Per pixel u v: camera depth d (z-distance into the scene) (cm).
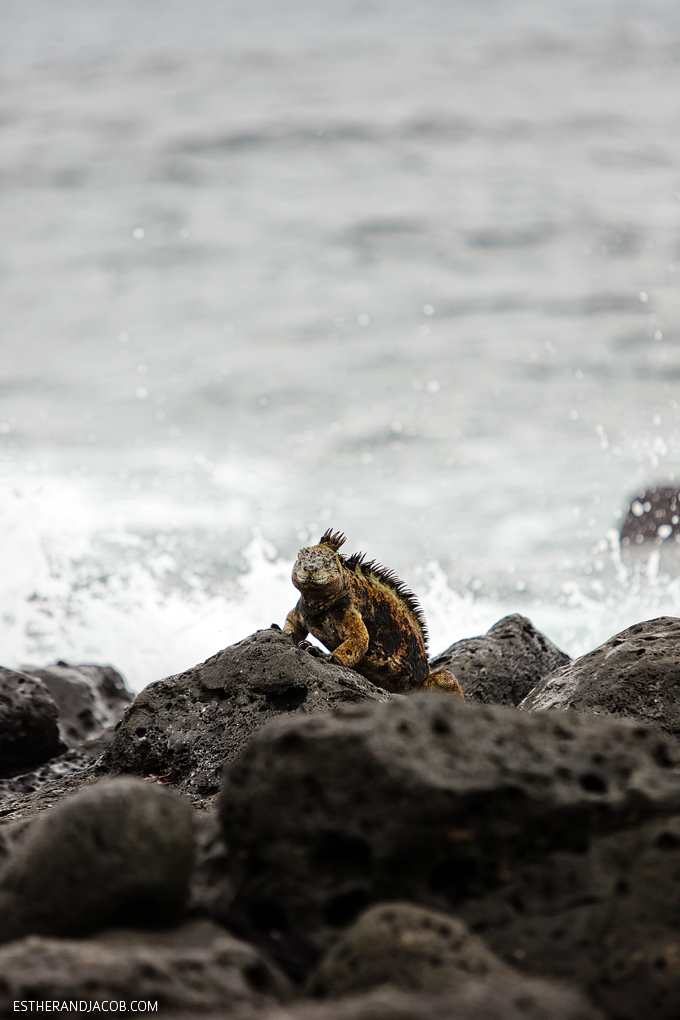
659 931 1124
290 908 1182
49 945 1054
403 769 1166
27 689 3070
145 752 2155
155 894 1163
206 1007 1027
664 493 6512
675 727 2136
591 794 1221
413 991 1013
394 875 1172
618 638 2444
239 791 1223
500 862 1194
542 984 1016
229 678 2156
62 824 1167
